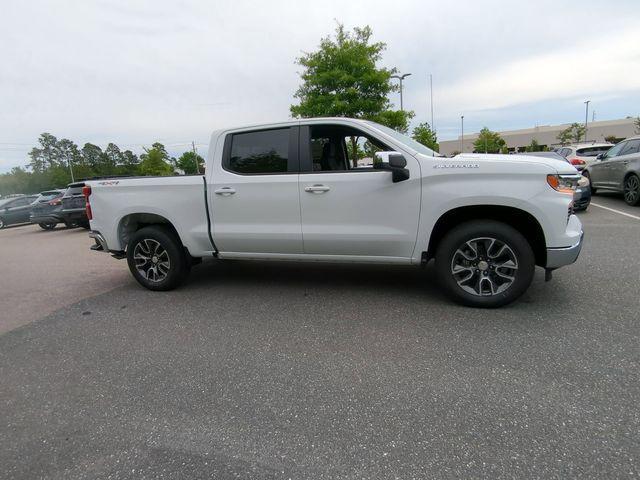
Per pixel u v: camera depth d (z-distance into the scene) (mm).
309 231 4180
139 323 4020
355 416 2359
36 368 3180
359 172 3973
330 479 1904
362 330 3525
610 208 9867
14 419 2514
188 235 4664
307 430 2262
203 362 3125
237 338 3521
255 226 4383
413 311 3879
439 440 2119
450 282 3855
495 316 3639
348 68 15734
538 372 2691
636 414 2221
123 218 5027
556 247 3531
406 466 1955
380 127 4277
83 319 4238
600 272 4723
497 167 3566
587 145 13859
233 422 2371
